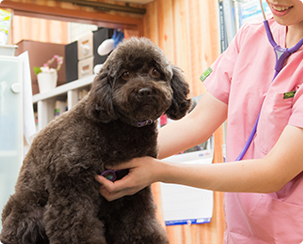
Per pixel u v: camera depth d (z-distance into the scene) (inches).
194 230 93.4
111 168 41.6
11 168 77.4
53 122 45.8
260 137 43.7
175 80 48.3
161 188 98.7
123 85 42.1
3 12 88.5
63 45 147.7
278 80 43.1
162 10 108.2
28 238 44.3
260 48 48.7
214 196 89.7
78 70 133.0
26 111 81.2
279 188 37.8
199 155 90.8
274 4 39.3
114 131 41.5
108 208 45.4
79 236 38.6
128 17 112.7
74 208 39.1
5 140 77.8
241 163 39.1
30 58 142.6
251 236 44.8
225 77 52.6
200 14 94.4
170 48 105.3
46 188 41.8
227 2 83.7
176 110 47.9
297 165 36.7
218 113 52.6
